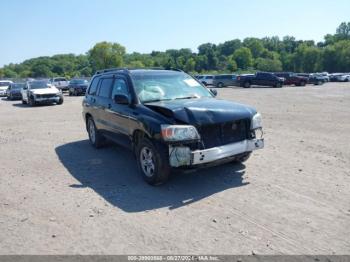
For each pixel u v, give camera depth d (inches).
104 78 316.5
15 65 6023.6
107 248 152.4
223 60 6254.9
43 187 233.0
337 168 251.9
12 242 160.1
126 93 262.7
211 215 181.8
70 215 187.0
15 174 265.1
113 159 298.2
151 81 265.7
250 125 229.3
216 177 240.7
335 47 4274.1
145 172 234.7
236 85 1720.0
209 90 284.7
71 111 703.7
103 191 221.9
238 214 181.8
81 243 157.2
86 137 404.2
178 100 249.4
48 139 401.1
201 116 212.5
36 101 846.5
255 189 215.3
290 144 331.9
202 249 149.1
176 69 303.3
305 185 219.3
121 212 189.0
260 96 1017.5
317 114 555.8
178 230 166.6
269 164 266.1
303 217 175.6
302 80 1680.6
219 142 217.3
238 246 150.5
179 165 207.5
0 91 1408.7
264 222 171.8
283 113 578.2
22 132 458.9
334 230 161.6
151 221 177.2
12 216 188.2
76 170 269.7
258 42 6141.7
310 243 151.0
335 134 377.4
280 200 197.5
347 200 194.7
